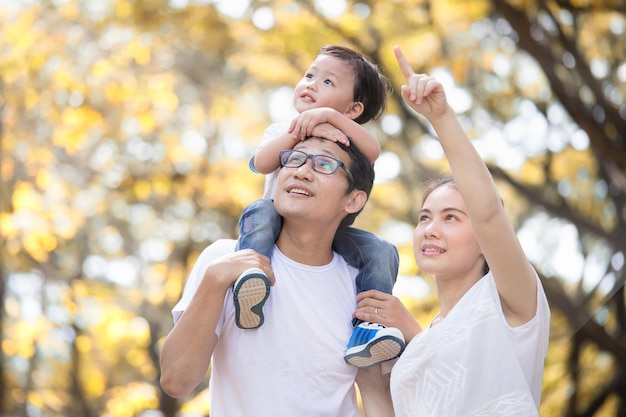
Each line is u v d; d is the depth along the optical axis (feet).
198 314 11.89
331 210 12.41
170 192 41.16
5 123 39.73
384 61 32.81
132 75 39.45
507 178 32.01
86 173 41.60
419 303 32.78
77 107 39.37
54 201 41.86
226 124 40.47
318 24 33.09
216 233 42.22
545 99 33.81
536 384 11.81
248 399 12.21
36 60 38.42
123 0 36.01
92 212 42.39
